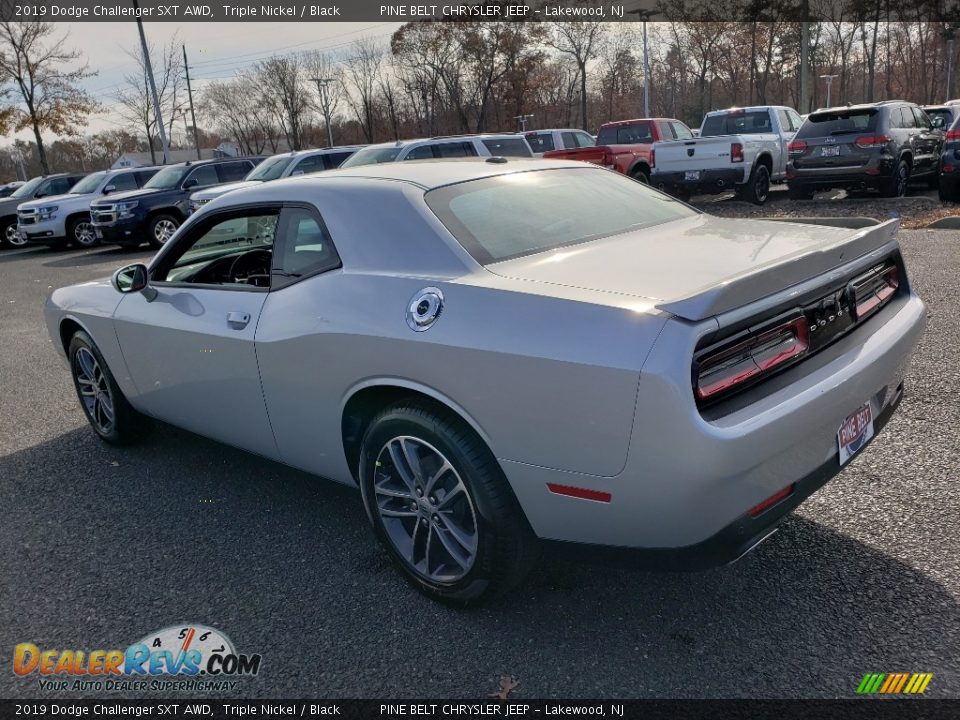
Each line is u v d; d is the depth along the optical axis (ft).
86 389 15.58
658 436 7.02
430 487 8.96
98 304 13.89
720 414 7.18
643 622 8.75
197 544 11.29
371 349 8.96
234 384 11.19
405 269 9.16
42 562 11.10
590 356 7.26
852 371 8.29
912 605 8.63
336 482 10.80
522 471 8.00
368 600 9.60
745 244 9.25
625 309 7.31
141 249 58.29
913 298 10.46
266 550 10.98
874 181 42.01
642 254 9.01
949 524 10.12
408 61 176.14
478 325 8.07
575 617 8.93
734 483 7.22
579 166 12.35
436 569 9.31
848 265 8.86
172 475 13.85
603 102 193.77
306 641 8.87
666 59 188.34
